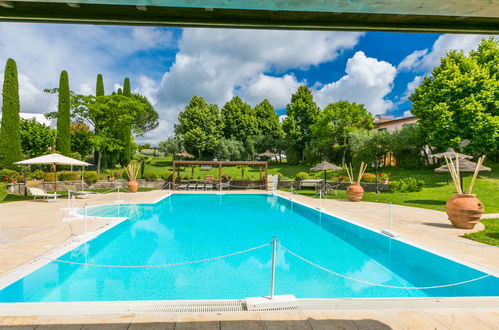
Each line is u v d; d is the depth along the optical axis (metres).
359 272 5.12
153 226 9.10
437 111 18.48
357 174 24.98
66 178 19.77
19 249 5.65
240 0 1.46
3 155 20.25
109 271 5.00
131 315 2.95
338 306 3.24
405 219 9.12
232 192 19.92
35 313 2.97
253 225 9.43
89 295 4.04
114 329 2.65
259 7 1.55
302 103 38.25
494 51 18.64
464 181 17.62
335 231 8.53
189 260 5.72
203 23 1.93
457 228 7.70
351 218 9.40
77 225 8.00
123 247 6.62
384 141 24.72
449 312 3.11
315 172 29.80
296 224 9.62
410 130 23.55
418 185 16.58
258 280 4.70
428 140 20.05
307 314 3.05
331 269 5.25
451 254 5.29
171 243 7.03
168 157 45.03
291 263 5.58
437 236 6.79
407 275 4.96
